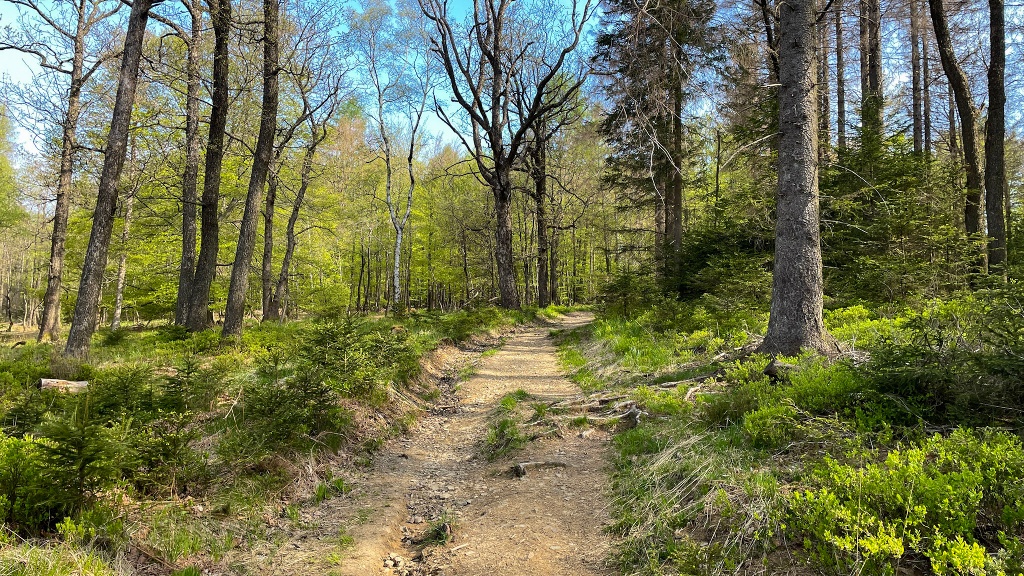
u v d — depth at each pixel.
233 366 8.52
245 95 18.02
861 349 6.38
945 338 4.44
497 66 21.34
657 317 12.00
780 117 6.93
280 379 6.59
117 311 20.28
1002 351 3.82
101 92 17.27
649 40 6.80
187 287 15.32
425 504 4.70
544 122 25.16
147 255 20.69
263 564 3.43
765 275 11.13
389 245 35.56
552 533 3.78
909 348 4.30
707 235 14.59
